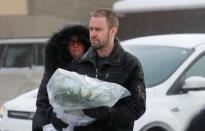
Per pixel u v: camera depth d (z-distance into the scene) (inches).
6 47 1341.0
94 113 297.6
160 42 588.4
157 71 539.5
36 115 341.7
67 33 354.3
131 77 310.0
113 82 307.4
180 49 566.3
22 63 1317.7
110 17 311.1
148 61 554.6
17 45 1334.9
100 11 313.6
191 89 522.6
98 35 309.7
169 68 541.0
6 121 542.3
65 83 297.6
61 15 1667.1
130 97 309.0
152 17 1224.2
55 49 351.3
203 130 167.8
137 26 1227.9
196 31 1202.0
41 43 1331.2
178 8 1209.4
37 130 339.6
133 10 1237.1
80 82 297.1
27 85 1141.1
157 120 501.7
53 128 320.5
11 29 1604.3
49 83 305.0
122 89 302.4
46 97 344.2
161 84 526.0
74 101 296.2
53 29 1635.1
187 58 550.6
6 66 1311.5
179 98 521.3
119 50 313.3
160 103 510.9
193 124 168.9
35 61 1316.4
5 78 1205.1
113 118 299.7
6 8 1610.5
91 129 306.8
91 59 314.0
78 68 318.0
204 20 1196.5
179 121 514.3
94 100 294.7
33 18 1626.5
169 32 1215.6
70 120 304.3
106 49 312.0
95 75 311.1
